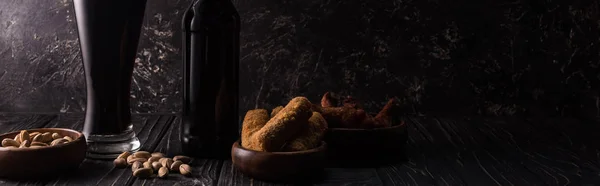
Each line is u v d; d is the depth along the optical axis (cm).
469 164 106
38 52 143
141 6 104
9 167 93
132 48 105
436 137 124
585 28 141
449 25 141
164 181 95
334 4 140
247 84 143
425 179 98
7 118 137
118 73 105
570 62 143
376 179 97
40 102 145
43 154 94
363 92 143
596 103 143
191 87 105
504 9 141
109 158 105
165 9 141
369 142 103
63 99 145
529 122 138
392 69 142
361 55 142
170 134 124
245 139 98
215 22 104
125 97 107
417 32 141
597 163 108
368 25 141
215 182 95
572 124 137
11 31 142
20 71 144
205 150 106
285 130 94
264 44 142
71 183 94
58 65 143
